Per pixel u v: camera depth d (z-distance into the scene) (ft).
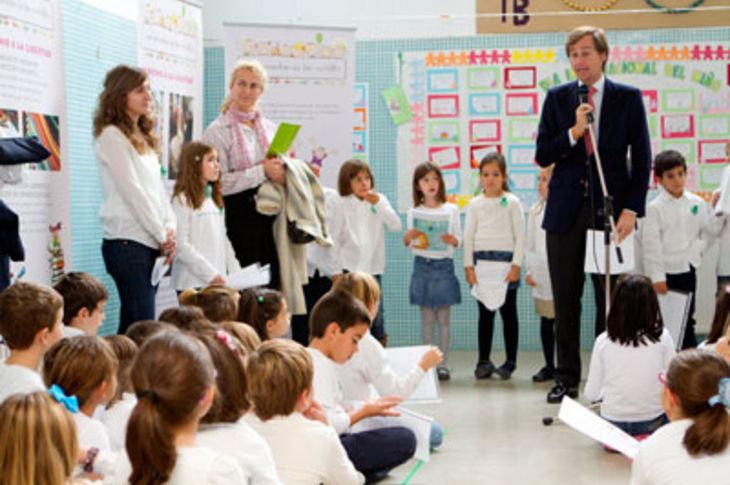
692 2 23.32
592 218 17.38
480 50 24.06
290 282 16.43
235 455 7.56
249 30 20.66
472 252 21.07
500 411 17.40
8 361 10.12
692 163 23.59
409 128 24.34
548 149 17.46
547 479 13.01
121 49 19.69
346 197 20.72
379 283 21.22
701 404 8.41
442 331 21.31
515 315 20.99
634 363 14.42
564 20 23.73
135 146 14.89
